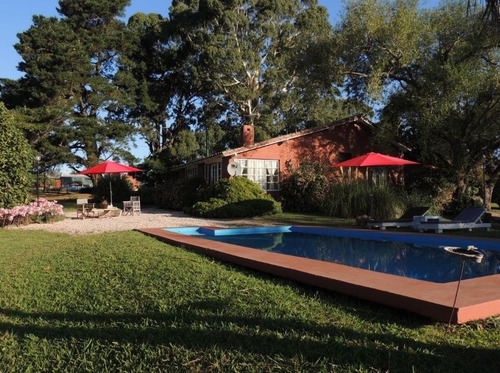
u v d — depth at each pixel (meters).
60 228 14.73
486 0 4.28
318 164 21.16
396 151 22.56
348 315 4.13
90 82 33.41
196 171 28.17
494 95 16.27
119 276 6.09
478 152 18.47
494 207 28.17
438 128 17.12
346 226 13.89
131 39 37.81
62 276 6.36
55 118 31.58
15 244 10.40
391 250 9.60
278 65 38.38
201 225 14.72
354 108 24.30
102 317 4.47
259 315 4.19
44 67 32.47
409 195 17.25
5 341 3.99
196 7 40.09
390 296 4.16
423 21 17.84
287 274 5.59
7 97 33.84
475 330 3.62
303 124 39.38
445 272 6.81
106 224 16.02
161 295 5.03
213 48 34.94
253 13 38.62
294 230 13.59
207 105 43.81
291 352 3.32
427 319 3.95
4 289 5.79
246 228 13.02
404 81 19.52
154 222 16.36
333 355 3.22
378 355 3.20
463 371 2.89
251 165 21.25
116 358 3.51
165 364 3.34
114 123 34.84
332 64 19.67
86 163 34.12
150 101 38.25
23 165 16.91
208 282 5.50
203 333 3.81
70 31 33.47
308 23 37.69
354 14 18.47
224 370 3.17
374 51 18.53
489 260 7.61
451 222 12.34
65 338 3.99
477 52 16.11
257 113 39.44
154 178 37.91
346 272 5.24
